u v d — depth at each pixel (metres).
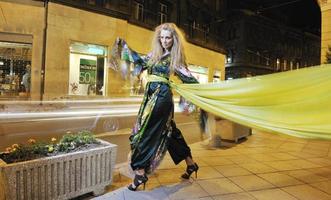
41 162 3.08
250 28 37.84
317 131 2.62
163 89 3.83
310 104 2.72
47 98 12.04
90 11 13.64
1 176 2.88
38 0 11.99
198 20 23.27
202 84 3.54
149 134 3.76
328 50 8.66
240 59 37.47
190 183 4.11
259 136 8.83
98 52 14.23
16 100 11.12
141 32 16.69
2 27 11.44
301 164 5.36
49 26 12.28
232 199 3.56
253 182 4.24
